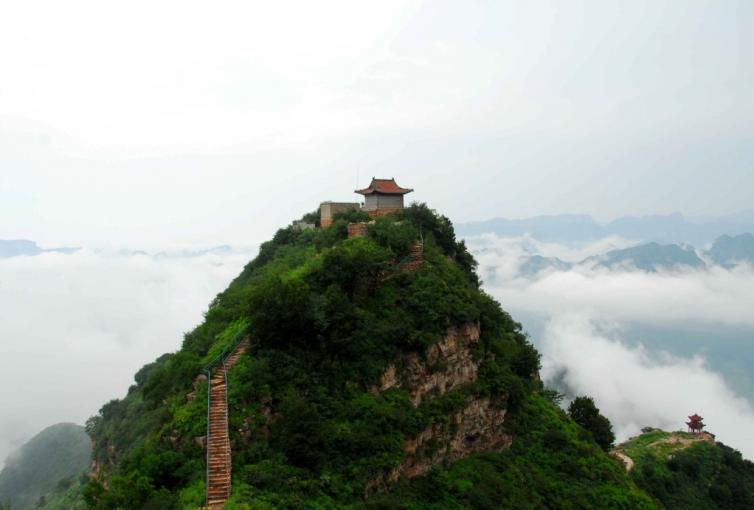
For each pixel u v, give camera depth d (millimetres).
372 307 44281
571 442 52406
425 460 40219
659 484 87438
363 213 68062
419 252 52562
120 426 78500
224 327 45344
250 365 36219
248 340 39656
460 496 39500
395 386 41281
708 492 92938
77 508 82938
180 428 33062
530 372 57250
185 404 36000
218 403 33938
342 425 35656
